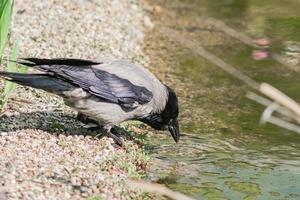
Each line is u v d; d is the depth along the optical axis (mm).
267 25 20344
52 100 13734
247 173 12281
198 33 19875
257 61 17828
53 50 16047
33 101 13578
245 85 16531
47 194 10117
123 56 17172
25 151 11273
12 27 16594
